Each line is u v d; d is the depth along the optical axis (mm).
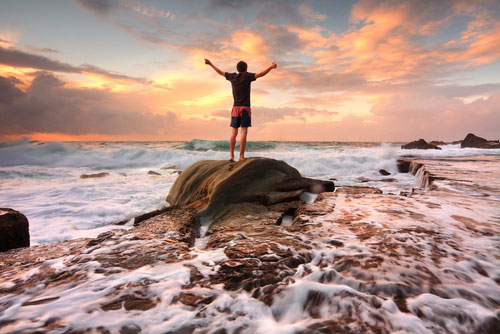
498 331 1189
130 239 2555
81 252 2193
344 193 5020
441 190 4766
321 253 2064
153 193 8523
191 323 1248
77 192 8516
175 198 6379
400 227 2693
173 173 13445
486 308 1351
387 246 2172
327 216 3223
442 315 1295
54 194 8258
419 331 1181
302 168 13578
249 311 1347
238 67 5465
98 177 12008
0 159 15867
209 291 1545
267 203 4836
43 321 1254
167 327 1218
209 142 26953
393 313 1307
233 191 5012
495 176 6266
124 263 1962
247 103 5598
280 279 1673
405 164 12305
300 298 1445
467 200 3973
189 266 1898
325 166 13906
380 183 9492
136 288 1577
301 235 2549
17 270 1957
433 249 2102
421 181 7703
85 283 1648
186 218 4031
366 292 1511
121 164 16453
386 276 1669
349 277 1669
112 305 1396
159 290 1555
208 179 5723
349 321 1253
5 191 8672
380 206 3678
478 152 18938
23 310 1354
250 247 2238
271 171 5531
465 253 2031
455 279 1644
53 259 2078
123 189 9164
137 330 1194
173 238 2734
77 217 5992
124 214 6199
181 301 1438
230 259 1994
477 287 1555
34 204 7070
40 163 15828
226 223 3930
